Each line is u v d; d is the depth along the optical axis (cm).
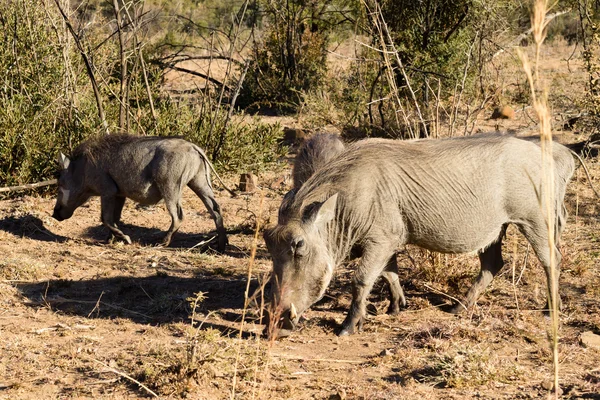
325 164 584
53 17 1170
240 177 1086
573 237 832
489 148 596
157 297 663
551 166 290
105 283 709
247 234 891
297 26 1823
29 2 1168
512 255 758
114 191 844
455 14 1328
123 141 844
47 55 1154
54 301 657
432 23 1335
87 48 1216
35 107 1063
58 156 939
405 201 580
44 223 897
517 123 1420
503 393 467
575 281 699
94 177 848
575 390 467
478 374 488
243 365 509
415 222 588
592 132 1152
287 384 481
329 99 1558
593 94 1156
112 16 1590
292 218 545
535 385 479
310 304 546
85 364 517
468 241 599
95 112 1105
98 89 1145
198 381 479
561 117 1305
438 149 595
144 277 728
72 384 484
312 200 558
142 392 472
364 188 569
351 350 555
